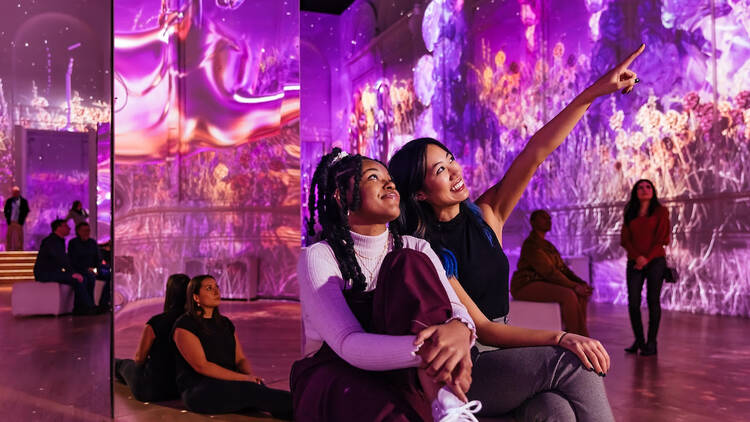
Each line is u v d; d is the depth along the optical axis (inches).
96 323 258.7
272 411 112.7
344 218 59.9
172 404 121.7
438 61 452.1
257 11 131.3
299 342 126.6
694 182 287.4
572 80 350.9
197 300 120.3
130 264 120.8
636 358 175.6
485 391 55.5
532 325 179.9
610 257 332.5
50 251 284.4
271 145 130.9
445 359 46.8
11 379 149.2
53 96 506.6
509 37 392.8
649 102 308.7
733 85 269.1
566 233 363.6
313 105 576.7
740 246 266.4
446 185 71.2
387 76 513.7
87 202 515.8
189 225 125.6
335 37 584.1
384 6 513.0
